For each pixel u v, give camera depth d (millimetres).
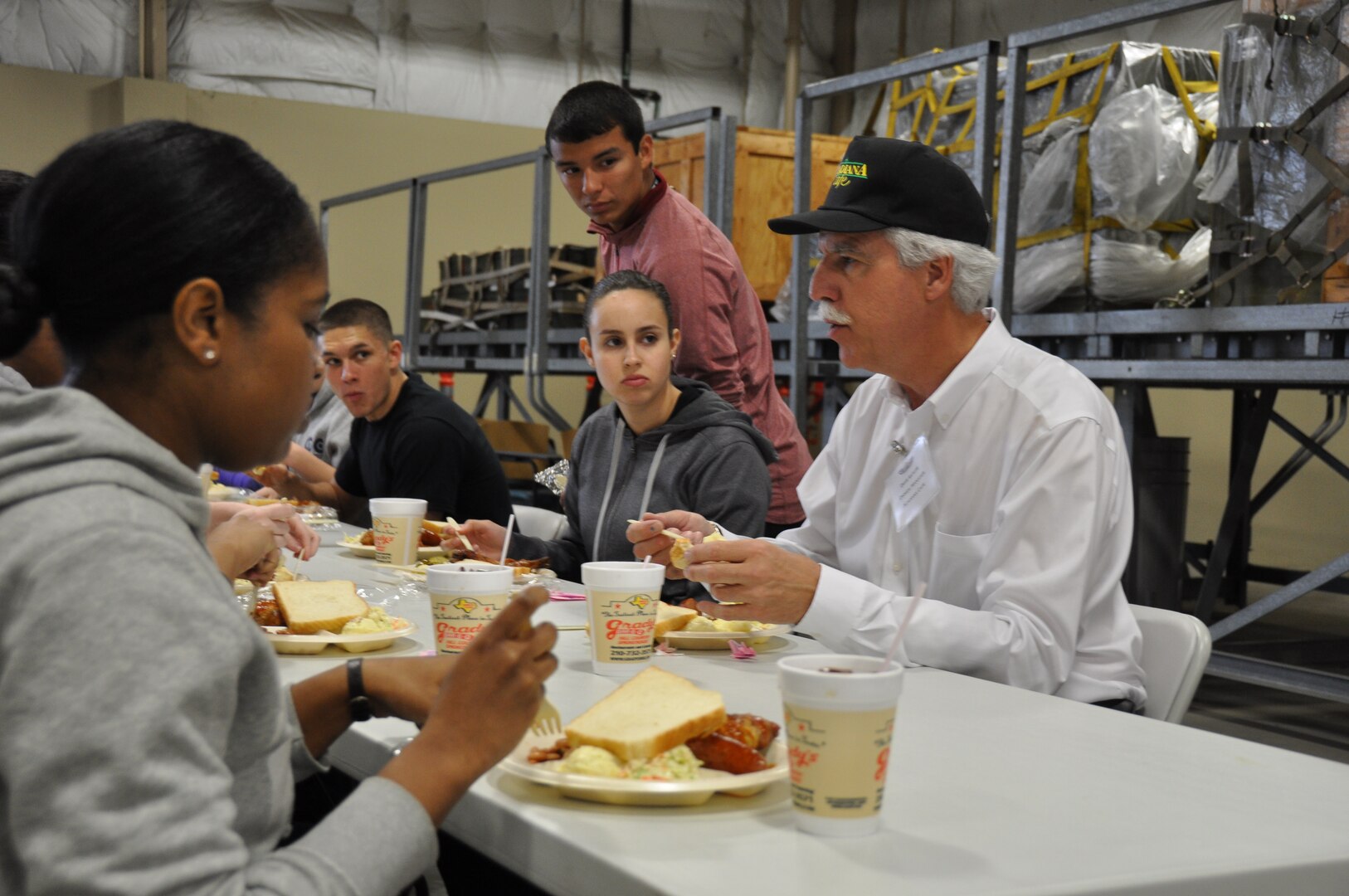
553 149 2711
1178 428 7211
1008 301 3637
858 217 1594
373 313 2965
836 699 794
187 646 660
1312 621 5859
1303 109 2980
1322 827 872
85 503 679
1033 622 1446
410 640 1468
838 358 4449
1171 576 3945
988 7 8328
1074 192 3719
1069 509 1496
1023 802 904
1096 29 3367
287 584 1484
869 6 9180
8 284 751
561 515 2596
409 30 8250
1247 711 4355
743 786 862
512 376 8703
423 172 8266
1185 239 3689
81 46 7309
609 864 754
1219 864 780
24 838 621
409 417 2949
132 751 625
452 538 2094
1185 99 3629
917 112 4578
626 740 889
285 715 896
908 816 865
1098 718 1185
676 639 1459
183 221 750
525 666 811
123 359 771
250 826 786
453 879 1434
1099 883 737
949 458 1652
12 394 739
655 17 8867
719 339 2666
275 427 820
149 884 615
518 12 8516
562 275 6207
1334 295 2988
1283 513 6777
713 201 4371
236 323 778
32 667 633
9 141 7047
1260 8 3031
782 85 9242
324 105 7945
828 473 1913
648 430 2217
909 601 1415
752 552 1397
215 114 7637
